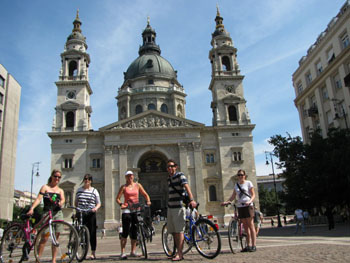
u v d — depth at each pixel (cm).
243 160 6919
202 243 1245
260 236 2939
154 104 8375
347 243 1565
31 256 1391
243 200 1427
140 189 1471
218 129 7062
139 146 6881
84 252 1219
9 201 6962
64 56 7531
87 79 7738
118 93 8725
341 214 5091
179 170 6731
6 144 6881
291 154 4903
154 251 1783
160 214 7244
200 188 6606
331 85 5625
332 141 4481
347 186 4278
